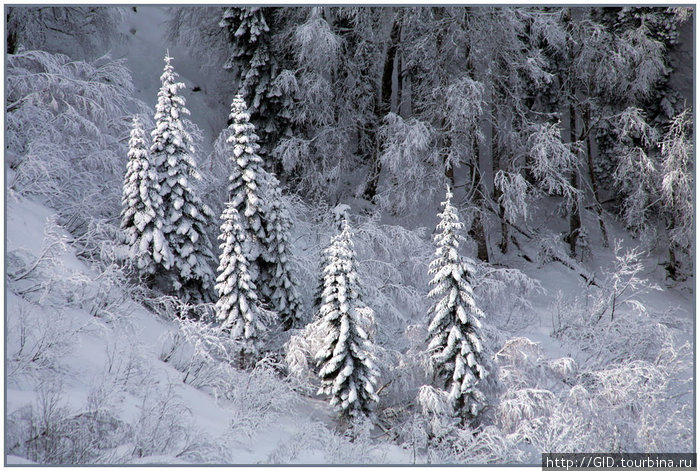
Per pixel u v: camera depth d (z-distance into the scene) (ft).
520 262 81.05
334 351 46.70
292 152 77.41
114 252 50.31
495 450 44.75
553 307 69.77
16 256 43.11
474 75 76.43
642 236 81.15
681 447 46.24
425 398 46.47
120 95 67.10
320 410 52.01
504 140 80.84
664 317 65.72
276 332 56.39
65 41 84.23
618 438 47.16
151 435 32.76
